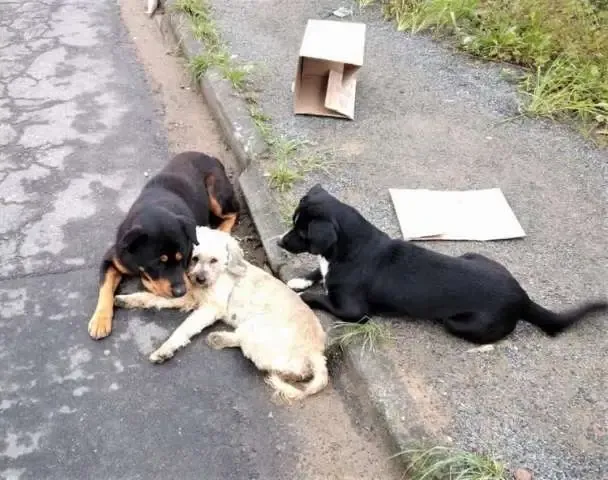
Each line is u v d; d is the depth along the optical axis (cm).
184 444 161
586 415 160
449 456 147
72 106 285
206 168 223
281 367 171
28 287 201
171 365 180
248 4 348
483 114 274
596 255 209
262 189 228
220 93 277
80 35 338
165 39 339
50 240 219
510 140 260
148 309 195
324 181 233
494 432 155
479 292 172
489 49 312
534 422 157
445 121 269
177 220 184
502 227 214
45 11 358
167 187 208
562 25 311
